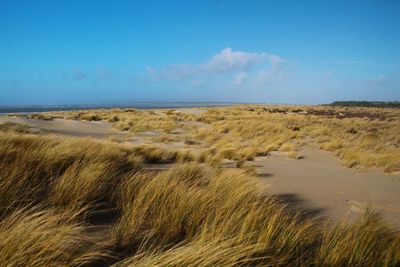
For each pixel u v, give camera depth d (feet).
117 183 18.37
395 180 31.89
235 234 11.87
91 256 9.61
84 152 22.97
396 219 19.27
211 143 56.59
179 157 35.86
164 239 12.00
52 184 15.79
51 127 73.92
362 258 11.59
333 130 83.30
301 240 12.46
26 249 8.86
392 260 12.10
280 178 29.37
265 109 212.64
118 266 9.22
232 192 16.30
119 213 14.25
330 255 11.34
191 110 180.14
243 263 9.79
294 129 84.99
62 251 9.20
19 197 13.51
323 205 21.06
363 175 33.88
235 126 80.79
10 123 66.08
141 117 109.19
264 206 15.53
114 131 77.30
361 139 68.28
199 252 9.31
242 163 34.06
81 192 14.83
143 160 31.76
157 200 14.69
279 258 10.86
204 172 24.73
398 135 81.41
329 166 39.17
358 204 21.90
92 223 12.78
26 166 17.07
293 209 19.25
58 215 11.53
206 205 14.33
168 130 77.66
